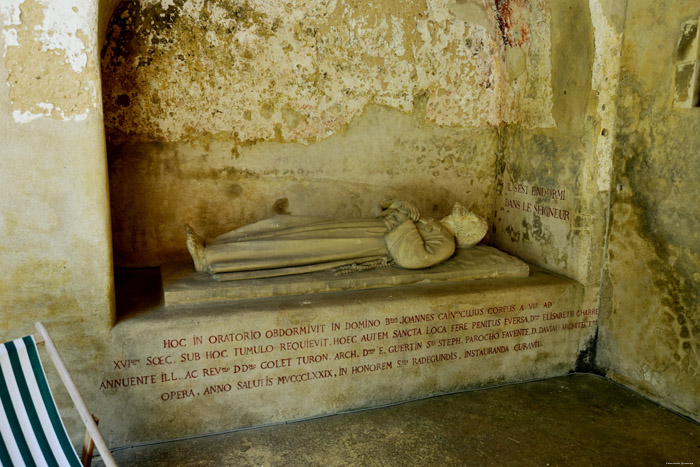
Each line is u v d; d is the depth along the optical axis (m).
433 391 3.31
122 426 2.71
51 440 2.05
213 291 2.94
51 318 2.53
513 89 4.04
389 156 4.02
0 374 2.04
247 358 2.85
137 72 3.37
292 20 3.60
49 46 2.33
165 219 3.59
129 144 3.44
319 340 2.96
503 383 3.48
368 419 3.05
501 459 2.73
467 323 3.28
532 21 3.72
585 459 2.75
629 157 3.37
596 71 3.34
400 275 3.30
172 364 2.73
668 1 3.06
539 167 3.84
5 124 2.33
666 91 3.11
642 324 3.34
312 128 3.78
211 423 2.86
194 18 3.41
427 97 4.03
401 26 3.86
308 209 3.88
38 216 2.44
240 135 3.64
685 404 3.12
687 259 3.04
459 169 4.24
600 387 3.49
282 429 2.93
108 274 2.57
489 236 4.42
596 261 3.56
